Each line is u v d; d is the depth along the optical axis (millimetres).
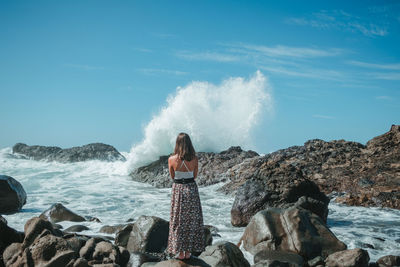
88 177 20766
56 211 10148
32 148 29047
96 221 10141
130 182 19547
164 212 12047
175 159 5438
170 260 5379
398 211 11836
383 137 17250
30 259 5605
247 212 10305
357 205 12727
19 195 11594
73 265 5469
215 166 18906
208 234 7633
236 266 6215
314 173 15633
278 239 7195
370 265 6562
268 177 11008
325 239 7148
